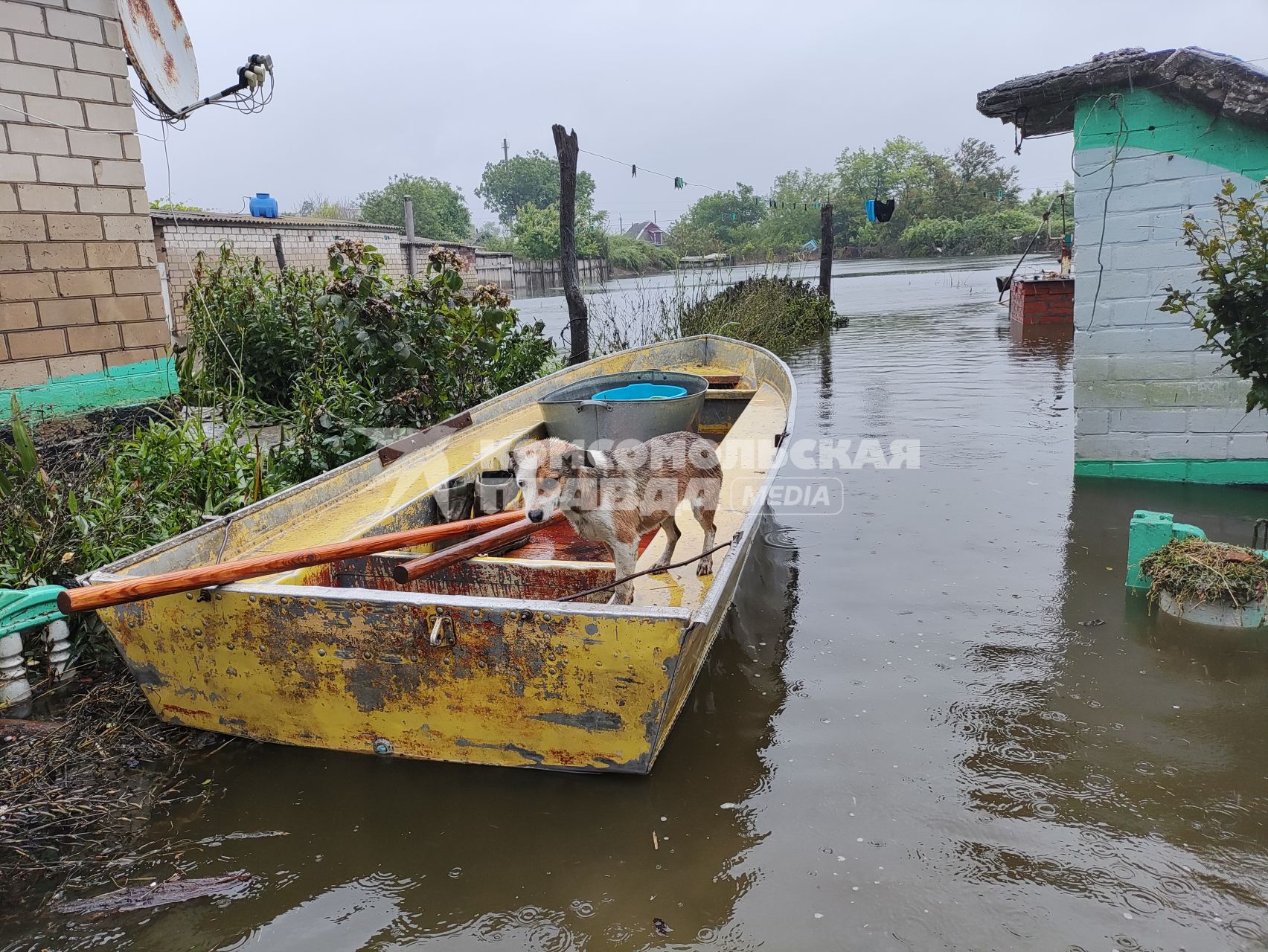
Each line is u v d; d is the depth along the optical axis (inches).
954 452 305.9
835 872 109.4
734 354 354.9
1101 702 146.3
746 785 127.6
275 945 101.2
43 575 171.8
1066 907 102.3
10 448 194.7
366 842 118.3
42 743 140.0
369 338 274.1
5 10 223.0
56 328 241.0
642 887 108.3
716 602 124.3
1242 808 118.6
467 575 163.9
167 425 233.8
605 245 1582.2
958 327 703.7
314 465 241.1
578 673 121.6
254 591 128.6
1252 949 95.2
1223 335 247.8
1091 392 264.7
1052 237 1839.3
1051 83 245.8
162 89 279.6
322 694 133.2
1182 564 176.2
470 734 130.6
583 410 228.5
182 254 638.5
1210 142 235.0
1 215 226.5
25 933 104.3
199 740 143.7
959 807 121.0
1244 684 150.6
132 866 115.1
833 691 153.2
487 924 103.2
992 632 172.4
